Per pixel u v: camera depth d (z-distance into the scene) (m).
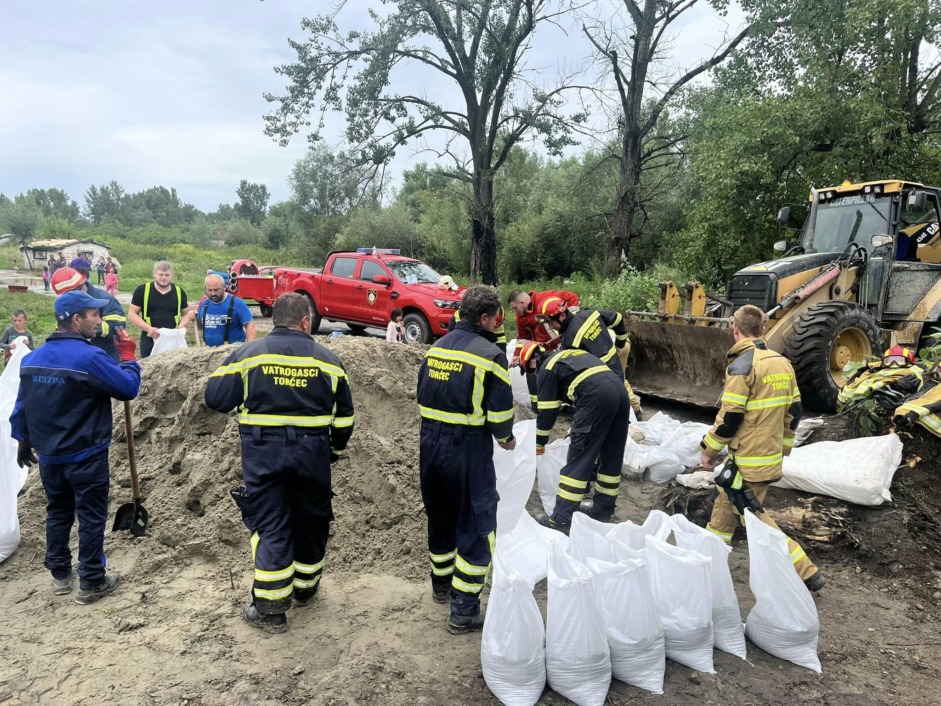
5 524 3.79
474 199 21.72
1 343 8.47
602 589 2.86
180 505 4.16
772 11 13.41
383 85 19.14
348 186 21.70
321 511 3.28
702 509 4.64
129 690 2.73
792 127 12.18
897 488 4.36
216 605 3.40
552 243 28.94
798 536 4.18
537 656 2.72
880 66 12.02
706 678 2.91
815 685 2.90
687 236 14.52
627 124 17.78
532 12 18.53
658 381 8.02
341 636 3.16
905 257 7.97
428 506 3.38
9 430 3.92
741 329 3.79
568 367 4.38
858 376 5.39
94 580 3.41
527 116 19.47
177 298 6.60
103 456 3.37
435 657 3.01
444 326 11.76
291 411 3.10
